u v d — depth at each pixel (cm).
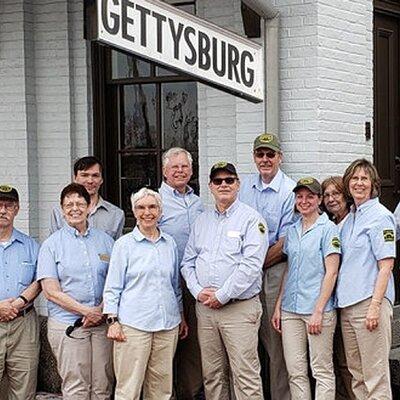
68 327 566
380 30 800
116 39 509
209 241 576
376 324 561
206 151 744
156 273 561
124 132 796
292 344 582
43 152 796
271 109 671
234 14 725
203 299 569
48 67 791
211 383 591
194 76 565
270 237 611
